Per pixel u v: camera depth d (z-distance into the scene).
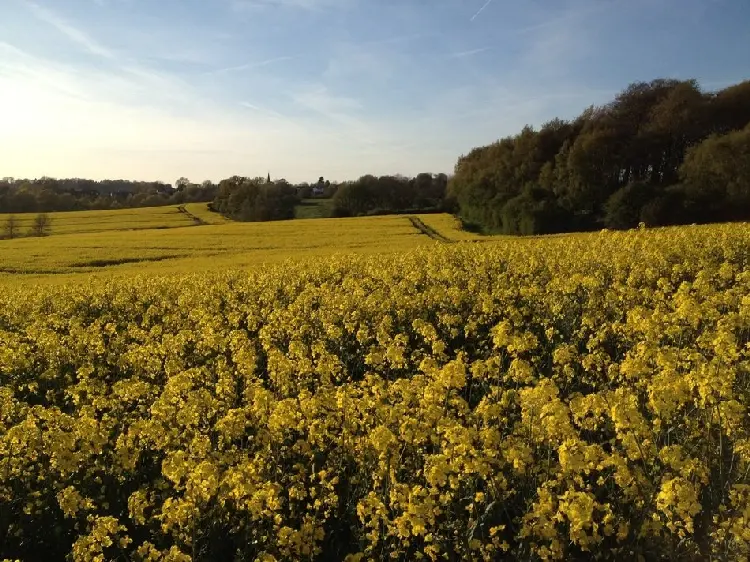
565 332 12.24
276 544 5.31
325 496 6.16
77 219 77.19
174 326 15.41
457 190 79.94
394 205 89.12
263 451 6.73
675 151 61.22
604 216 55.66
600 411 6.33
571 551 5.46
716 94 62.19
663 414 6.12
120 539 5.32
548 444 6.18
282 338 13.08
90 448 6.68
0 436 7.05
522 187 64.75
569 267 18.28
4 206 101.50
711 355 9.23
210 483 5.42
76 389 9.25
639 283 15.73
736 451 5.81
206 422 7.82
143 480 7.05
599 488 6.05
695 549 5.07
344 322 13.25
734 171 46.31
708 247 19.25
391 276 19.89
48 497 6.54
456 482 5.50
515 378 8.19
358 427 7.09
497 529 5.21
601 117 66.69
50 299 19.84
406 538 5.38
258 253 36.81
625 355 9.73
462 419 7.38
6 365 10.88
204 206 104.31
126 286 21.39
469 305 14.62
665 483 5.00
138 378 10.59
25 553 6.09
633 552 5.19
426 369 8.31
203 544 5.76
